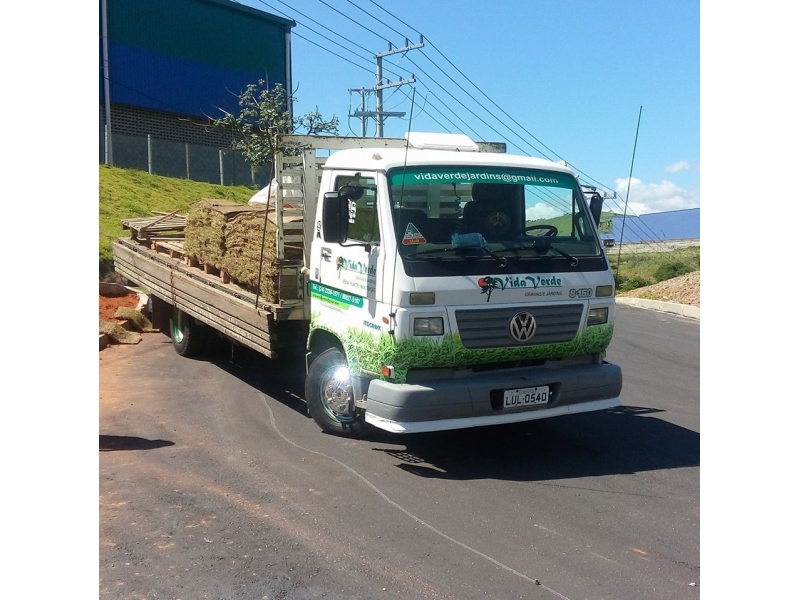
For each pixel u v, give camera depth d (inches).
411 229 223.0
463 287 220.2
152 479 217.9
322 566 166.2
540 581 161.0
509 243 233.9
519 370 234.2
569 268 238.7
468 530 186.5
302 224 278.4
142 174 843.4
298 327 297.0
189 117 1072.2
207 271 351.3
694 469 234.1
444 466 234.5
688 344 463.8
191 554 170.7
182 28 1056.8
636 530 187.6
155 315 425.7
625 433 272.8
